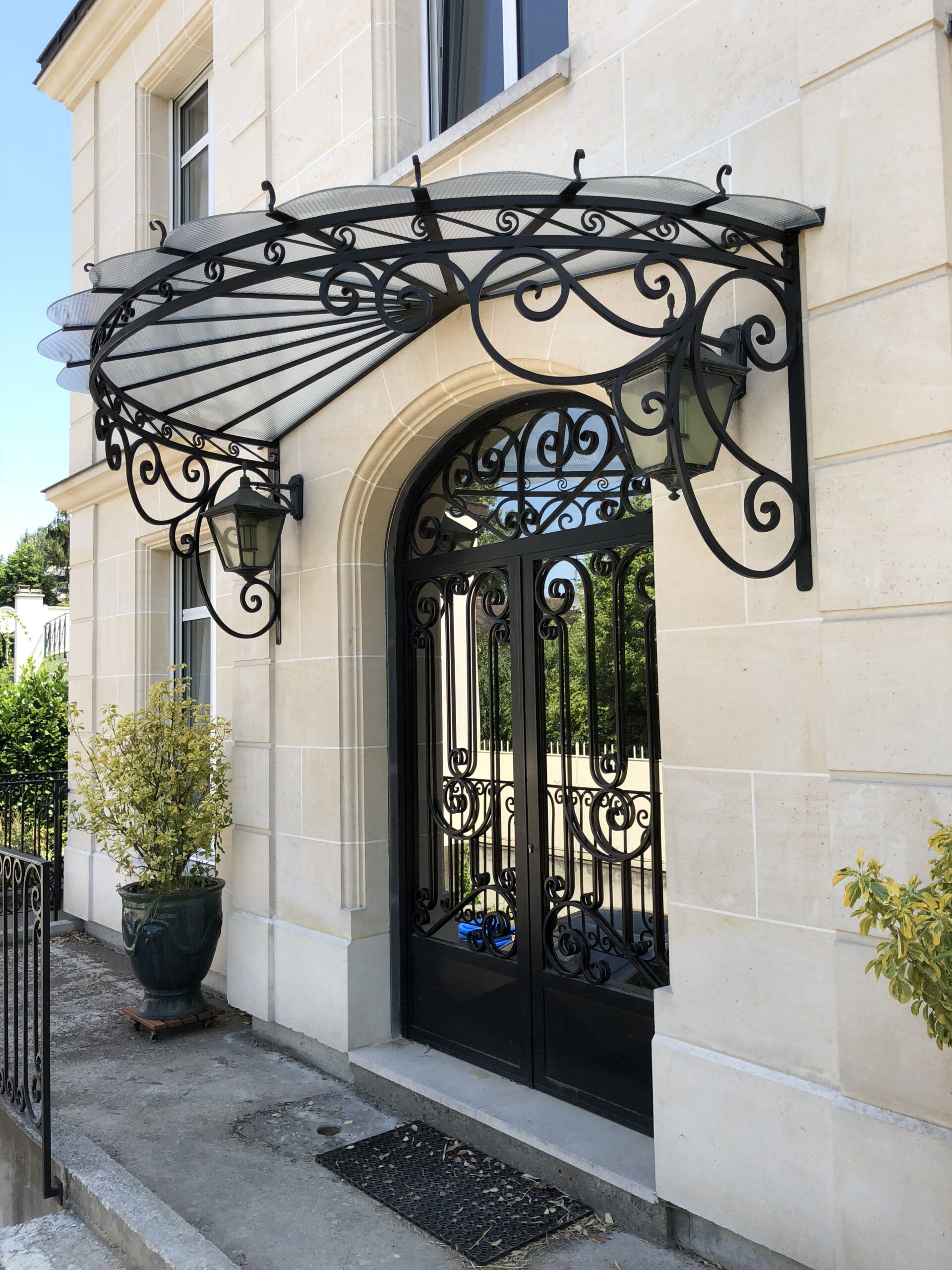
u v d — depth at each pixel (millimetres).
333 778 4332
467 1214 3059
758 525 2482
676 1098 2803
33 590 15047
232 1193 3227
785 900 2576
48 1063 3227
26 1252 2908
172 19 6293
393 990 4344
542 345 3369
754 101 2779
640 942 3314
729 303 2789
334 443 4359
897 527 2342
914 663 2305
